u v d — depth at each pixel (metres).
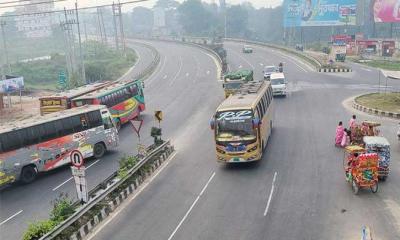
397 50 90.88
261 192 18.95
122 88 35.50
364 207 16.80
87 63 92.06
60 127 24.66
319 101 39.75
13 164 22.28
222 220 16.45
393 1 84.19
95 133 26.52
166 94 49.34
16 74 91.38
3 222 18.03
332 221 15.77
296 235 14.86
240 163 23.27
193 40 131.62
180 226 16.19
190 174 22.14
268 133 27.00
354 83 49.81
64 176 23.88
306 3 91.50
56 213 16.23
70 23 66.19
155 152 24.45
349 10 89.56
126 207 18.39
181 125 33.66
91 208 17.53
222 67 61.81
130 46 128.25
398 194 17.92
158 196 19.41
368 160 17.88
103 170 24.05
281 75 43.94
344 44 81.50
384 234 14.60
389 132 27.98
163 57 89.44
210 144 27.59
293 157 23.61
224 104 23.20
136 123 23.75
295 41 134.12
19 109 47.38
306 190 18.84
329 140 26.53
